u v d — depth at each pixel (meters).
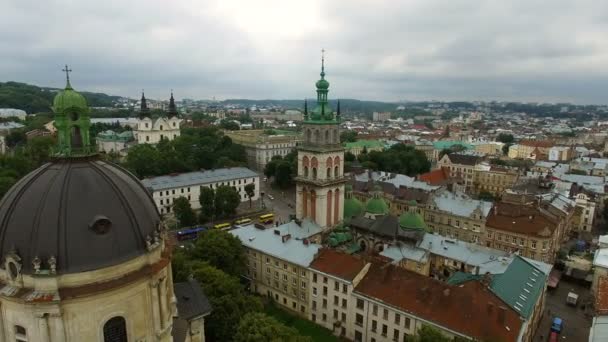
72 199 36.97
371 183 171.38
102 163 41.81
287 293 97.81
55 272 34.41
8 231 36.56
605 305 73.44
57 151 40.06
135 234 38.94
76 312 35.59
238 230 111.25
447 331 70.44
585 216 163.88
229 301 71.69
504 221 130.38
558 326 86.12
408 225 115.88
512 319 70.44
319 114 119.56
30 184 38.56
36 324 35.09
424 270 103.56
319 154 118.25
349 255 90.88
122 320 38.22
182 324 52.69
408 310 75.75
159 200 160.12
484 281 79.56
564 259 126.81
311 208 123.50
